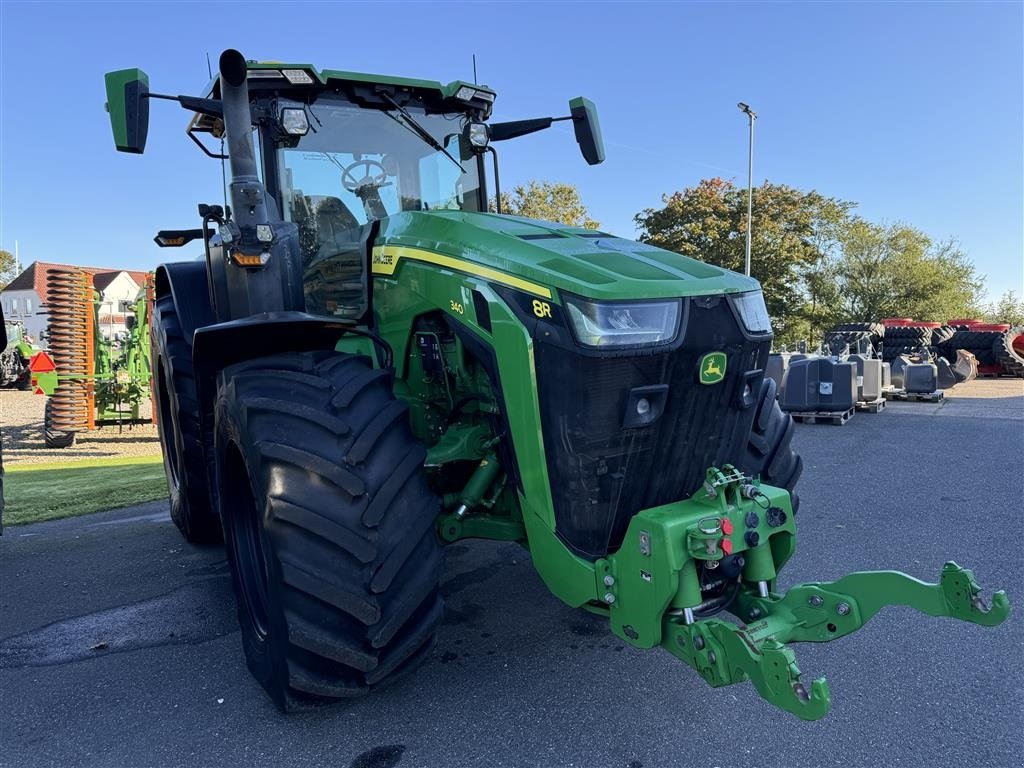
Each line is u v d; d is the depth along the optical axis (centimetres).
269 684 250
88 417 1043
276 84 331
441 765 229
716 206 3167
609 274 230
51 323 986
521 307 240
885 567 401
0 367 2055
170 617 356
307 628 222
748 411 264
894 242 3681
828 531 469
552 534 245
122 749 243
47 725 258
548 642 315
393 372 285
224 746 243
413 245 294
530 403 238
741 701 263
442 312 278
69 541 495
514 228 278
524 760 230
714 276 250
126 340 1175
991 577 382
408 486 240
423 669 292
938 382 1388
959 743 236
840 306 3750
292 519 224
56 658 312
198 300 407
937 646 303
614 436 230
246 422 244
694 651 216
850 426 930
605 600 237
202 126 404
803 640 233
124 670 300
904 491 575
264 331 259
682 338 230
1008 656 294
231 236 279
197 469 431
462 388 290
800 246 3195
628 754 233
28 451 960
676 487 250
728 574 242
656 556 220
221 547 474
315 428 236
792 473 332
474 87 369
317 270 349
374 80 348
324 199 351
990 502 536
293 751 239
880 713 254
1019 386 1541
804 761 228
